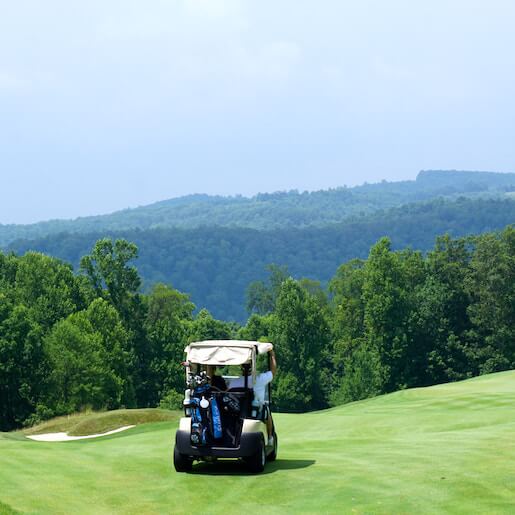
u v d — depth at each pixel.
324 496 21.31
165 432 44.53
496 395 54.56
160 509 20.39
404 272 141.50
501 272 131.75
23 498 20.86
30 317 113.75
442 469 24.19
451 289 138.75
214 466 25.80
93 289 146.12
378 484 22.45
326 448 31.23
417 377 133.75
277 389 147.50
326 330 154.12
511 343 129.75
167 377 145.50
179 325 163.62
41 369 107.88
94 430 61.78
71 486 22.78
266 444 25.22
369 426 44.25
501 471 23.53
